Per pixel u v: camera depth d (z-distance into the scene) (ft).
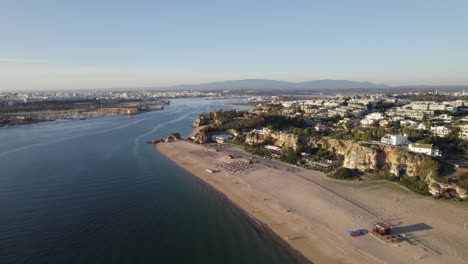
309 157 441.27
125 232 228.43
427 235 220.64
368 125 616.80
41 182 336.70
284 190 317.22
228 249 207.41
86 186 327.47
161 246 210.38
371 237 219.20
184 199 296.30
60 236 220.23
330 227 234.79
